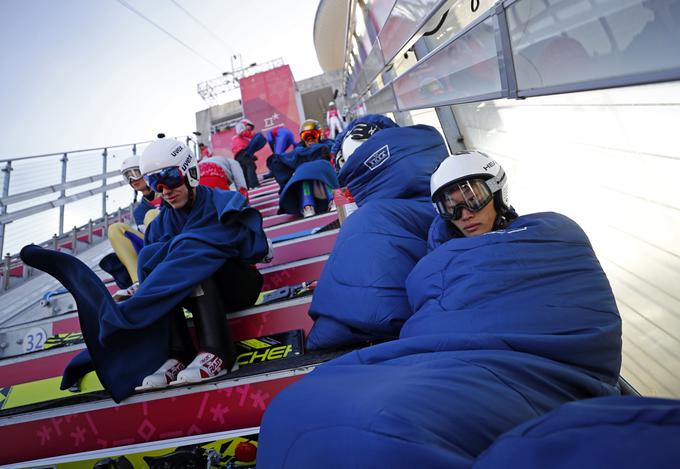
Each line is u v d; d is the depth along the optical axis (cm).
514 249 95
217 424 138
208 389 139
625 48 57
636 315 125
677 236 102
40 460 137
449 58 141
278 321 177
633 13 54
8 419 150
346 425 54
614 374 82
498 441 41
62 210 519
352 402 58
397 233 137
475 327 86
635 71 56
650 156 103
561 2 70
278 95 1236
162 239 178
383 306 124
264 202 455
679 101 89
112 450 131
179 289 144
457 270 98
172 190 168
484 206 111
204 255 155
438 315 93
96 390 159
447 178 113
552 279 90
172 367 145
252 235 175
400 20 223
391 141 175
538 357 73
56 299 275
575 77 71
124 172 270
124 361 139
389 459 47
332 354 138
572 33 69
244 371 144
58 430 147
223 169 316
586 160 128
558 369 69
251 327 178
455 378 61
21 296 359
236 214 172
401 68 273
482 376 63
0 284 367
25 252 120
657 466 31
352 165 179
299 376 135
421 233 149
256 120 1226
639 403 39
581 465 34
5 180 438
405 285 120
